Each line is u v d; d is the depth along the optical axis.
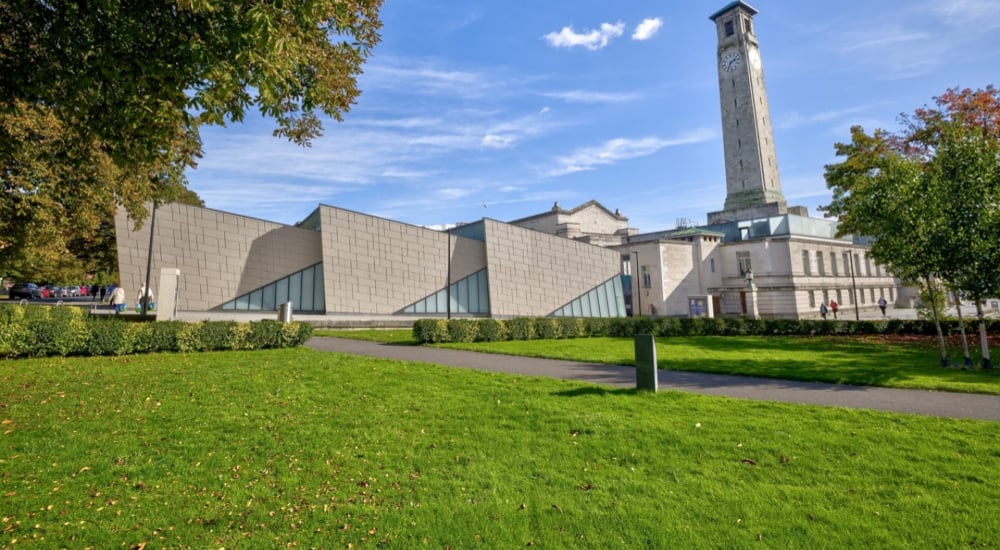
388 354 17.81
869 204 16.06
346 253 38.84
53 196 17.69
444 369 13.56
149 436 7.49
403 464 6.48
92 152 13.62
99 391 10.05
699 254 58.03
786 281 52.75
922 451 6.68
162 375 11.84
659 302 54.69
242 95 8.29
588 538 4.64
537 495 5.54
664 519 4.97
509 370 14.16
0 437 7.18
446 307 43.91
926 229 14.61
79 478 5.96
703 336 29.80
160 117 7.76
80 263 39.75
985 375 13.17
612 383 11.97
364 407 9.30
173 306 22.88
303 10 7.26
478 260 47.09
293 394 10.27
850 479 5.86
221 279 35.72
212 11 6.75
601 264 53.78
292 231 39.09
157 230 33.59
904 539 4.59
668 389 11.28
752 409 9.01
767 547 4.48
